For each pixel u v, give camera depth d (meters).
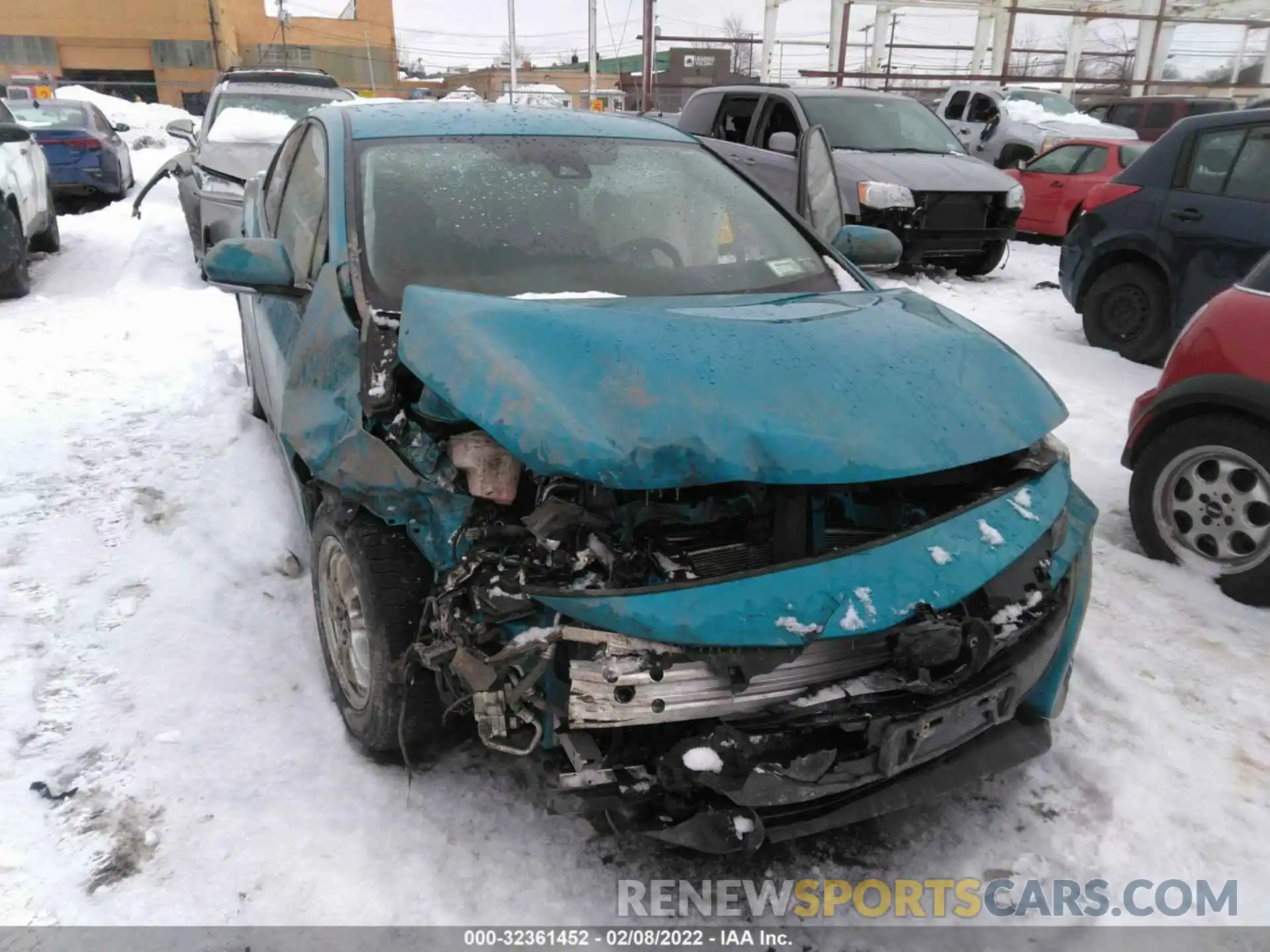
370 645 2.56
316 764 2.78
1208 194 6.82
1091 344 7.84
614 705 2.09
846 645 2.20
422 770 2.76
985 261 10.77
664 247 3.31
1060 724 3.06
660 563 2.23
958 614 2.23
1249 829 2.65
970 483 2.62
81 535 4.09
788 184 10.08
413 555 2.58
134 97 48.50
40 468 4.73
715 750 2.09
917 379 2.49
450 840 2.53
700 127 12.09
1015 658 2.34
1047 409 2.68
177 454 4.98
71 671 3.16
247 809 2.59
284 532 4.11
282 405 3.14
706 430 2.19
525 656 2.13
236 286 3.19
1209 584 3.93
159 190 15.64
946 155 10.95
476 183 3.33
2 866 2.38
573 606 2.09
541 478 2.31
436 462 2.39
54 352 6.68
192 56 48.34
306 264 3.41
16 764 2.72
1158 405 4.04
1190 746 2.97
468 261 3.03
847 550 2.22
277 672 3.21
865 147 10.79
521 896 2.38
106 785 2.66
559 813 2.29
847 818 2.26
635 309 2.66
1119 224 7.39
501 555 2.25
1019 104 17.83
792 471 2.18
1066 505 2.64
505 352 2.33
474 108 3.92
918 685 2.17
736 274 3.30
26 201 8.88
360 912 2.30
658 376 2.28
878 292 3.28
